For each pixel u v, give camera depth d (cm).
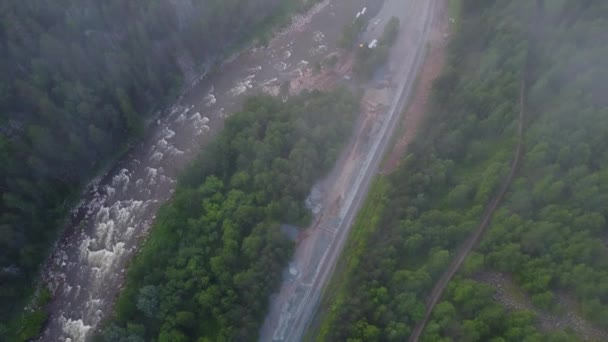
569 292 7419
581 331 7088
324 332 7906
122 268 10119
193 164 10044
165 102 12388
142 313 8738
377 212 8825
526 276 7544
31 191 10169
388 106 11069
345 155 10306
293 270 9006
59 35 11075
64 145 10738
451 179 9119
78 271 10288
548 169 8431
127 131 11738
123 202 11062
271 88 12475
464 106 9856
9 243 9700
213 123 12119
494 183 8581
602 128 8400
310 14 13662
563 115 8894
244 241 8656
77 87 10644
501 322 7100
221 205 9444
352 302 7738
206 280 8450
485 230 8431
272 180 9281
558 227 7638
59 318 9794
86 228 10825
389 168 10106
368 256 8269
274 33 13450
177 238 9575
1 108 10450
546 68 9938
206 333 8344
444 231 8169
